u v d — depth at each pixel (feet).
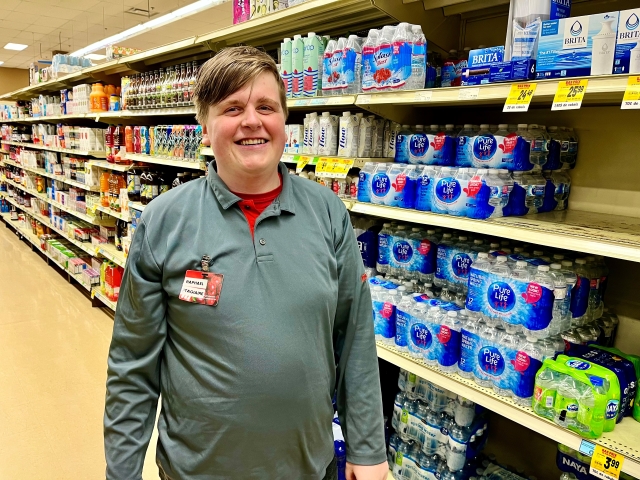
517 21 4.88
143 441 3.87
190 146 10.22
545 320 4.93
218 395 3.48
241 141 3.52
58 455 7.97
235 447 3.56
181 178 11.09
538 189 6.07
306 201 3.95
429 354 5.96
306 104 7.27
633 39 3.97
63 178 18.56
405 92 5.82
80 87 16.01
